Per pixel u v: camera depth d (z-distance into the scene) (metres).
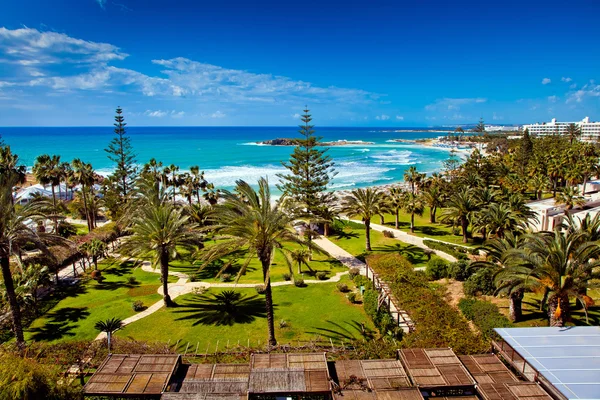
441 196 49.91
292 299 25.72
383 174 96.62
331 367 15.02
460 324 19.00
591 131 183.38
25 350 16.41
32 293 24.08
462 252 34.75
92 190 51.25
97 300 25.80
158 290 27.61
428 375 14.23
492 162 70.62
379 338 19.75
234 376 14.83
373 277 26.75
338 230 44.25
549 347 14.68
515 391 13.41
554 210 39.19
